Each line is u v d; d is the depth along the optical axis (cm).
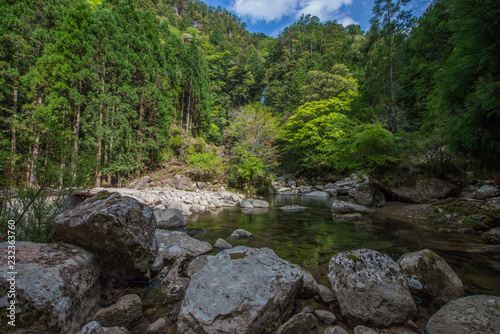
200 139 2200
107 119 1498
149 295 296
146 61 1845
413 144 992
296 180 2186
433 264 314
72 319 198
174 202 937
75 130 1446
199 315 214
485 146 460
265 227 688
